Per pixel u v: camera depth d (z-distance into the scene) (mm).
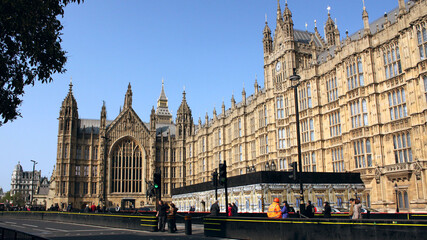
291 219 23266
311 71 63438
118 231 36469
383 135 49406
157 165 119562
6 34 18359
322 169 59469
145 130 118375
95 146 112625
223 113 97250
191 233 33281
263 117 76000
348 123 54500
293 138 65375
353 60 54062
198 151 112688
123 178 113812
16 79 19438
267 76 76750
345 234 20109
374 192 49750
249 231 26578
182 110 124188
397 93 47875
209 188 68188
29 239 15852
